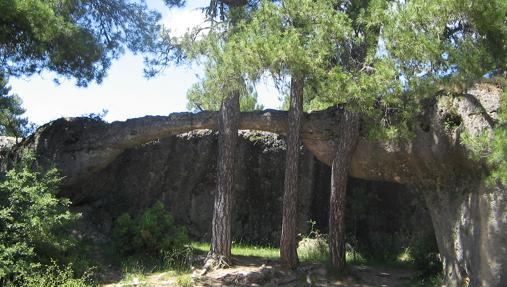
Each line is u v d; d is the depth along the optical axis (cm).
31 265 934
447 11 805
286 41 902
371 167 1199
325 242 1431
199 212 1566
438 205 1100
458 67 826
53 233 1101
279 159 1590
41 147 1402
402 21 831
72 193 1430
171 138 1586
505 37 839
